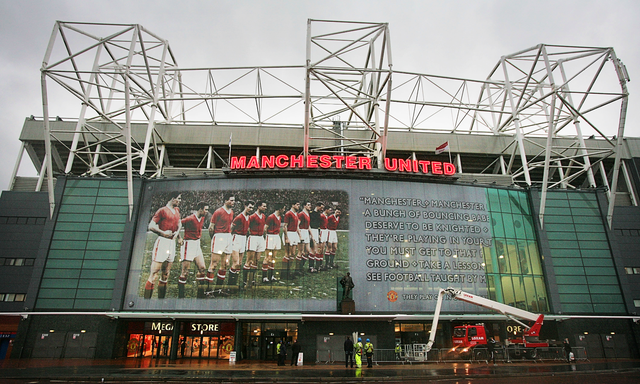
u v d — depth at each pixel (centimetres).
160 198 4756
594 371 3003
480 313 4484
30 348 4166
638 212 5394
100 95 5778
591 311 4719
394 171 4828
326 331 4256
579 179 6788
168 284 4425
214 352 4334
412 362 3722
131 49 4712
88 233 4603
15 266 4894
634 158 6344
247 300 4338
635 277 5112
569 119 6059
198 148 6097
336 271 4478
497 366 3388
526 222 5044
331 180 4806
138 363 3656
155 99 5256
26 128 5944
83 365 3412
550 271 4819
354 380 2625
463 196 4947
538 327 3944
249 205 4672
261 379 2588
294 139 6084
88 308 4316
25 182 5969
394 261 4566
